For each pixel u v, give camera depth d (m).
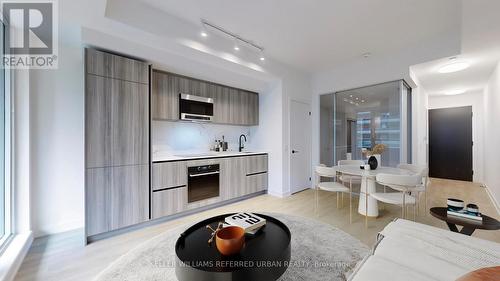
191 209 3.08
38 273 1.74
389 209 3.28
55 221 2.49
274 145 4.14
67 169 2.56
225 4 2.28
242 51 3.25
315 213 3.14
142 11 2.23
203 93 3.53
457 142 5.52
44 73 2.44
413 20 2.58
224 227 1.21
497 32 2.38
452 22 2.62
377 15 2.47
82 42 2.24
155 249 1.72
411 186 2.37
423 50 3.17
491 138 4.00
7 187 2.15
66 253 2.04
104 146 2.31
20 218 2.22
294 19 2.56
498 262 1.00
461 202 1.92
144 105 2.61
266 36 2.98
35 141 2.38
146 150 2.62
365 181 2.97
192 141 3.76
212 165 3.34
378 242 1.29
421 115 4.59
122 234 2.45
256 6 2.31
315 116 4.66
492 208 3.38
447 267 0.98
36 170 2.38
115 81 2.38
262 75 3.74
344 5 2.29
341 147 4.38
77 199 2.62
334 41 3.13
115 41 2.33
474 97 5.27
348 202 3.68
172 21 2.46
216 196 3.40
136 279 1.34
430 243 1.19
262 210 3.27
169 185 2.83
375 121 3.92
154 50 2.61
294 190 4.29
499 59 3.10
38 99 2.40
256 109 4.40
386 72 3.59
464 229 1.86
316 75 4.63
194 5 2.29
